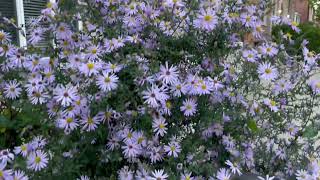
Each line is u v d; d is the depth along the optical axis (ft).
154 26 1.52
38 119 1.41
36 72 1.45
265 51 1.57
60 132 1.26
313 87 1.59
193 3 1.49
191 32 1.52
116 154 1.29
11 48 1.51
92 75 1.27
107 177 1.34
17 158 1.17
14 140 1.59
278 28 1.79
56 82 1.43
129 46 1.47
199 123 1.45
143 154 1.32
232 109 1.54
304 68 1.63
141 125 1.33
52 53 1.49
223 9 1.57
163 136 1.39
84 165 1.31
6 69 1.53
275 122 1.65
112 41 1.43
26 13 3.27
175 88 1.33
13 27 1.82
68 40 1.49
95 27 1.59
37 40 1.53
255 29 1.63
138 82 1.28
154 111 1.28
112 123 1.35
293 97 1.68
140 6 1.56
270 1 1.78
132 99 1.29
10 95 1.49
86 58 1.35
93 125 1.26
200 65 1.55
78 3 1.50
